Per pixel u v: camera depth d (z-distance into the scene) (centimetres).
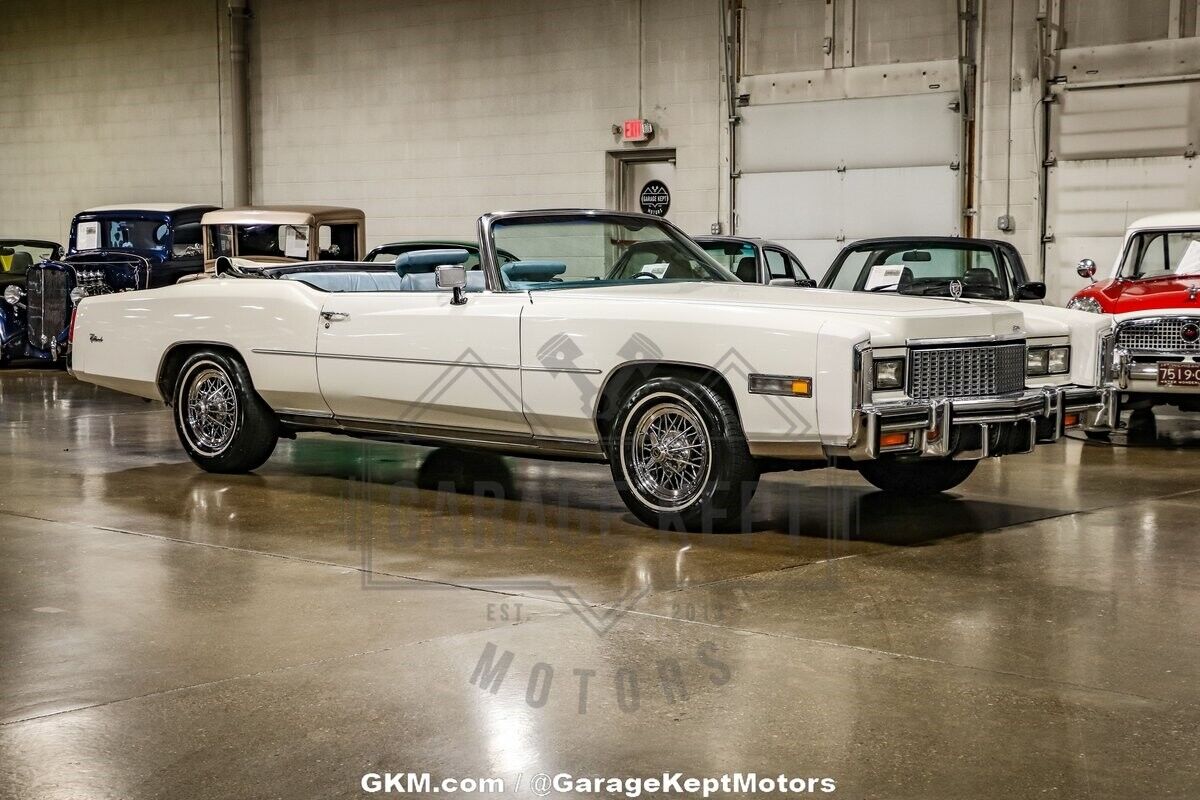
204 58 2011
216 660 381
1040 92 1349
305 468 748
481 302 606
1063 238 1355
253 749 312
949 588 468
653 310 555
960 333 547
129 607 441
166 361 738
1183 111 1275
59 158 2220
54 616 430
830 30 1475
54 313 1373
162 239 1463
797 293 596
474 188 1761
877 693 352
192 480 705
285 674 368
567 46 1664
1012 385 575
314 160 1914
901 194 1447
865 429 509
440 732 322
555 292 600
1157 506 637
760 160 1537
